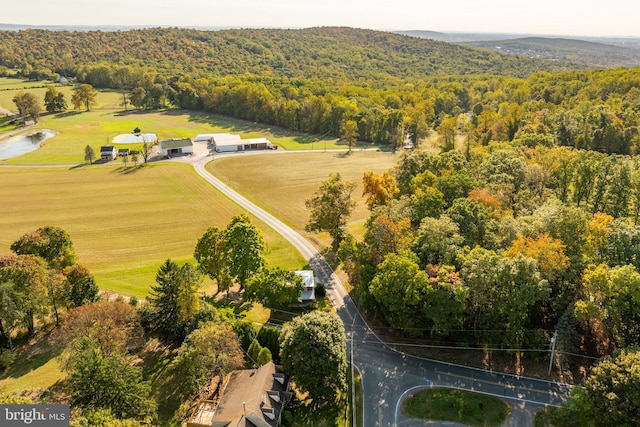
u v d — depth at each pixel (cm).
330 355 4847
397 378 5250
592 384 4284
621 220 6425
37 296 5734
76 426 3575
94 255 8725
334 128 19750
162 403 4981
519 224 6244
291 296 6366
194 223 10306
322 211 8544
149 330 6184
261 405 4544
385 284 5606
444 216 6412
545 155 9106
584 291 5284
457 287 5150
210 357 4988
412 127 18262
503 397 4856
